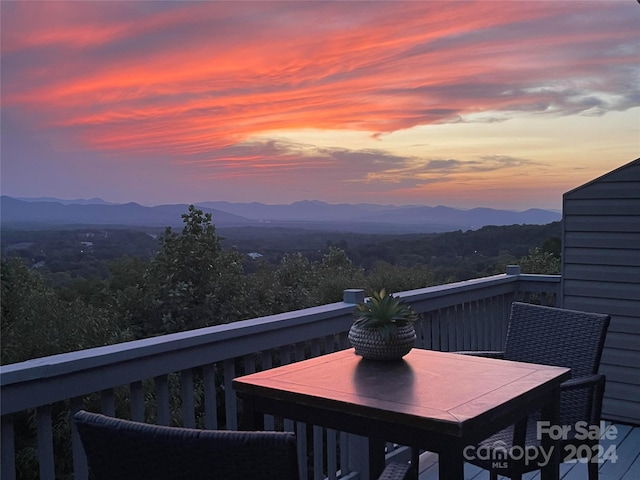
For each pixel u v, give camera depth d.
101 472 1.23
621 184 3.89
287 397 1.79
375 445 2.47
